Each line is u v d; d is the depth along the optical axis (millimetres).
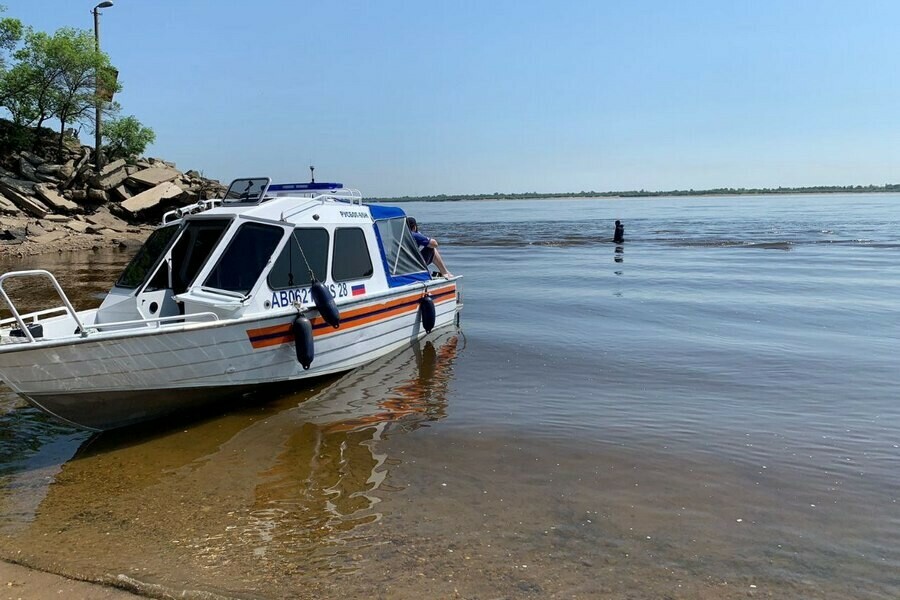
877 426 7215
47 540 4750
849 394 8375
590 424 7289
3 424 7316
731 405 7969
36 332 7156
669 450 6531
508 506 5293
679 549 4652
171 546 4668
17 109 40938
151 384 6816
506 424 7277
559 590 4129
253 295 7590
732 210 96375
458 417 7516
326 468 6074
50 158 42281
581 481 5789
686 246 32562
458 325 12844
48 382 6176
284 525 4977
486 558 4500
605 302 15820
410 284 10672
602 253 29656
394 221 10500
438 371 9500
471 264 25516
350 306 8945
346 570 4344
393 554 4547
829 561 4527
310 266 8398
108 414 6805
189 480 5820
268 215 8062
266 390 8172
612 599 4043
